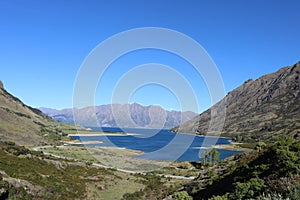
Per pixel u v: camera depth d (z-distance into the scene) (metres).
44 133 111.88
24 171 34.00
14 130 104.81
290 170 14.30
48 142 96.38
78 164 47.56
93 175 41.44
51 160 45.66
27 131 109.38
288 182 10.28
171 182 39.56
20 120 123.69
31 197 28.20
